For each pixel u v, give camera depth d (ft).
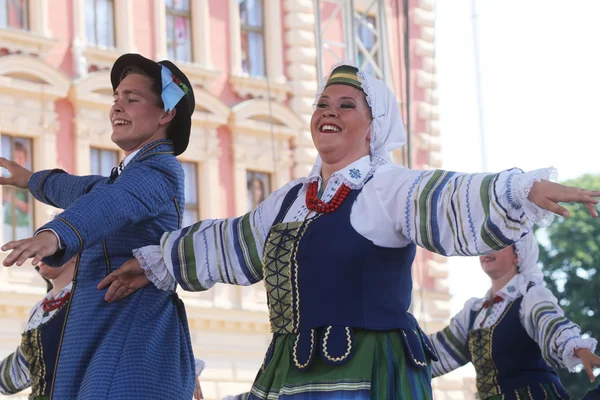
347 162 16.96
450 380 79.00
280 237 16.67
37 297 61.26
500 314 23.59
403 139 17.34
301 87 76.28
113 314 18.04
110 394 17.34
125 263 18.06
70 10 67.41
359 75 17.08
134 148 18.79
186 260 17.97
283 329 16.38
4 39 64.59
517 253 23.58
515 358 23.29
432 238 15.75
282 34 76.64
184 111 18.88
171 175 18.25
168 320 18.25
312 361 15.92
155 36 70.95
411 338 16.19
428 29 81.41
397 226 16.14
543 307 22.98
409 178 16.11
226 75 73.97
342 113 16.92
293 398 15.90
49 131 65.26
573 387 93.50
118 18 69.51
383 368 15.87
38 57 65.51
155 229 18.31
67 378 17.87
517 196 14.97
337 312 15.99
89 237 16.74
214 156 72.49
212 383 68.95
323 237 16.31
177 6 72.74
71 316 18.19
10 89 64.03
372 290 16.08
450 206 15.55
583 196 14.56
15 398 59.77
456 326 24.52
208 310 69.41
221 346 70.03
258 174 74.59
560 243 105.91
